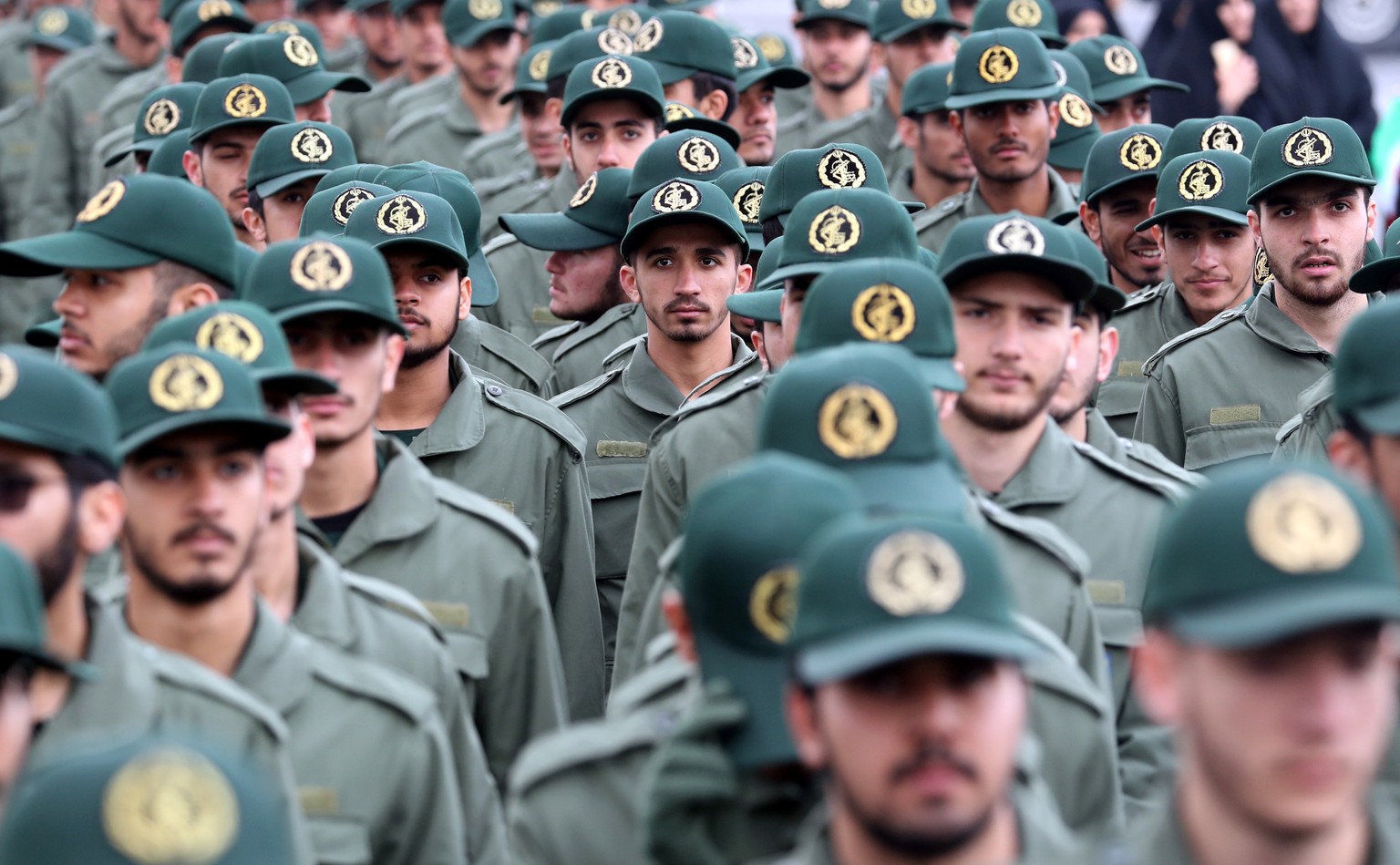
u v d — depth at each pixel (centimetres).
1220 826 653
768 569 761
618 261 1695
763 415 898
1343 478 652
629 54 2094
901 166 2411
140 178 1204
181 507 899
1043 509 1158
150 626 920
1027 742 814
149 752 546
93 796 538
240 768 553
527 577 1154
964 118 1895
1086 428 1271
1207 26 2516
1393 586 635
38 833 538
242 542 913
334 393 995
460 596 1135
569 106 1911
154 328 1108
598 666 1377
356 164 1731
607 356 1609
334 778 933
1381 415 933
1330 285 1572
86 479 853
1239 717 637
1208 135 1791
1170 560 655
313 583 1014
